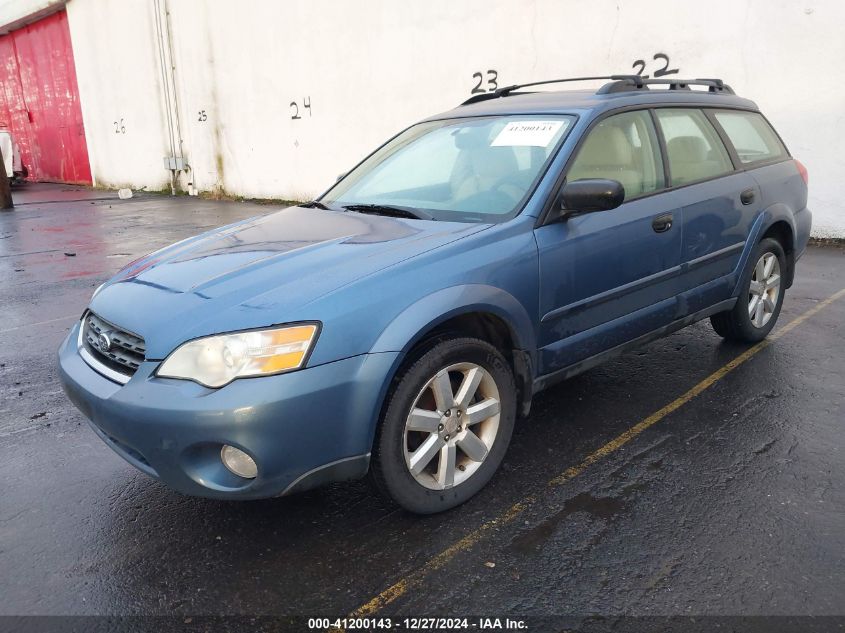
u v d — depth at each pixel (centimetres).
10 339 564
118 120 1964
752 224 440
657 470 322
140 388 250
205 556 271
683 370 441
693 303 405
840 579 245
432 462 294
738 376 428
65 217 1359
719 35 807
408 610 237
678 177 394
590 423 372
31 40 2300
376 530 283
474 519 288
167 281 290
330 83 1289
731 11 793
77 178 2278
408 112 1168
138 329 262
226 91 1541
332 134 1318
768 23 772
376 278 267
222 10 1481
